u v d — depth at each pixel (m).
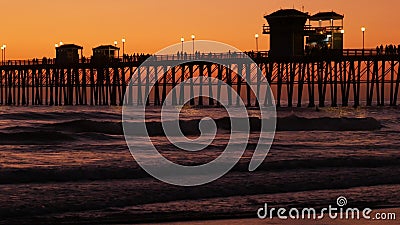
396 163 30.88
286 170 28.39
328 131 56.19
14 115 66.81
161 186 23.98
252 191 23.89
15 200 21.38
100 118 66.56
